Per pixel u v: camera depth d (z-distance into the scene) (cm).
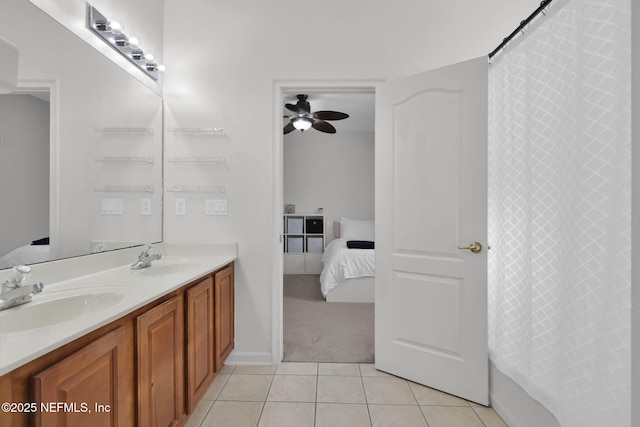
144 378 111
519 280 158
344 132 551
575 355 118
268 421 158
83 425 84
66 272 138
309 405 171
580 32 117
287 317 314
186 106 221
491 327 181
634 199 71
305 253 526
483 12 215
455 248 181
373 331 278
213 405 171
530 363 142
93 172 158
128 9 184
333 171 550
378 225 208
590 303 113
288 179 549
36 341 73
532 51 146
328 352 236
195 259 205
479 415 165
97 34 162
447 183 183
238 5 221
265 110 219
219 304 188
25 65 121
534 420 142
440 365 186
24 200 121
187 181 221
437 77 187
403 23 218
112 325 98
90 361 86
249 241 220
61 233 138
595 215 113
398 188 201
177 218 220
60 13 139
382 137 208
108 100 169
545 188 139
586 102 115
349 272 365
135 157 191
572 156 123
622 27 102
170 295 134
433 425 157
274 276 218
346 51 219
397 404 173
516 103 162
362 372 208
